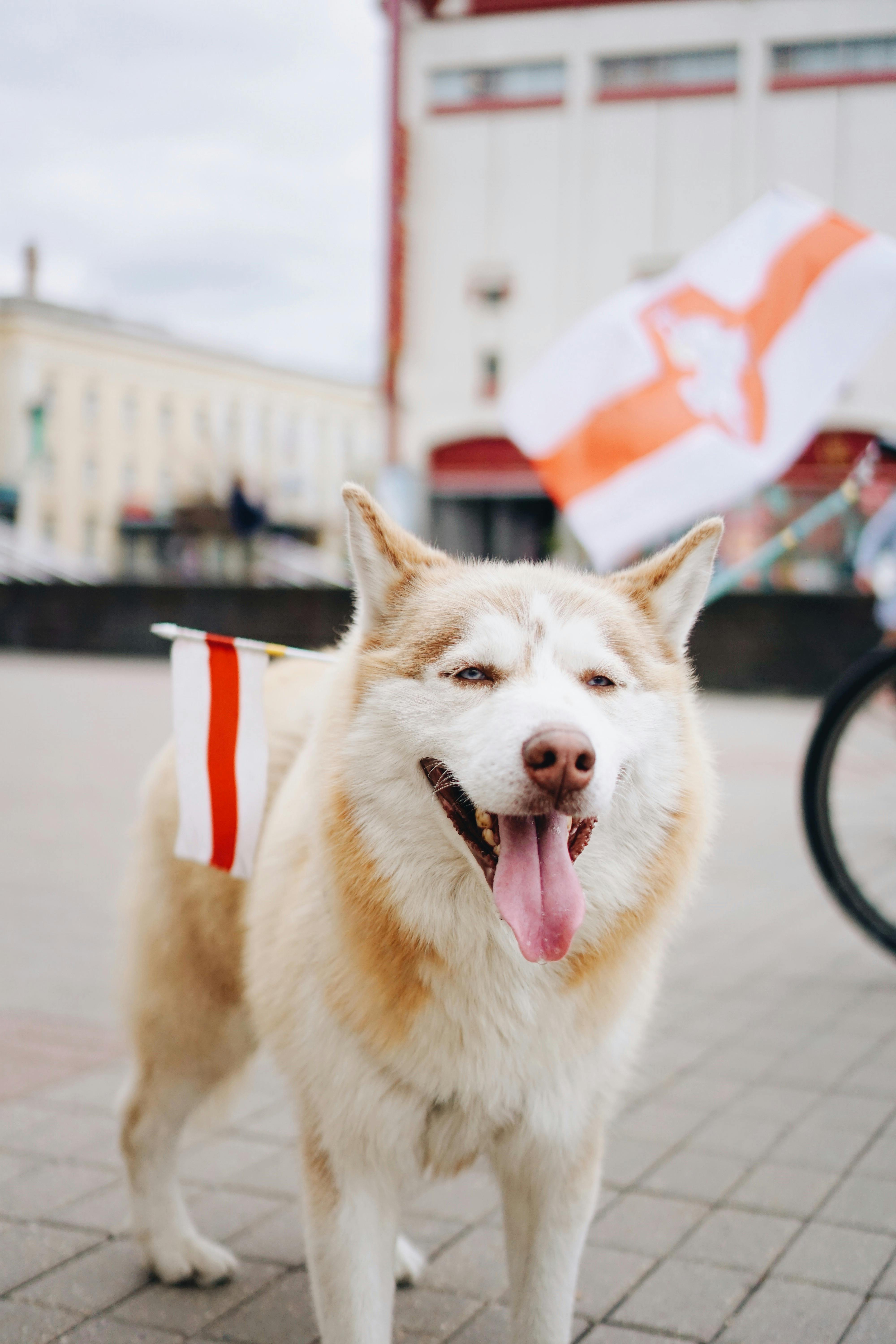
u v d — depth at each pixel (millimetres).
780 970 4559
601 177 26938
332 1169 2158
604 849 2160
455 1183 3055
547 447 4895
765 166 26078
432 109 27375
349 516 2365
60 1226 2754
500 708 2064
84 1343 2348
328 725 2299
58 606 19656
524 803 1955
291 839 2395
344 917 2109
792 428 4699
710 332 4824
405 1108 2137
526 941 1978
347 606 17875
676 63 26484
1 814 7211
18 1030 3834
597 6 26391
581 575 2508
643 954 2229
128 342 57031
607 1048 2221
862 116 25500
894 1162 3037
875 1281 2531
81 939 4789
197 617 18766
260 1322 2441
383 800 2139
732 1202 2861
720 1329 2375
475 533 28422
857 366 4691
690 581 2480
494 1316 2475
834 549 21938
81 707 12664
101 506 56750
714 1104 3381
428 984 2102
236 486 28703
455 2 26969
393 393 27797
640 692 2260
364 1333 2094
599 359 4871
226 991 2623
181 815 2494
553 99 26891
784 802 7988
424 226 27672
